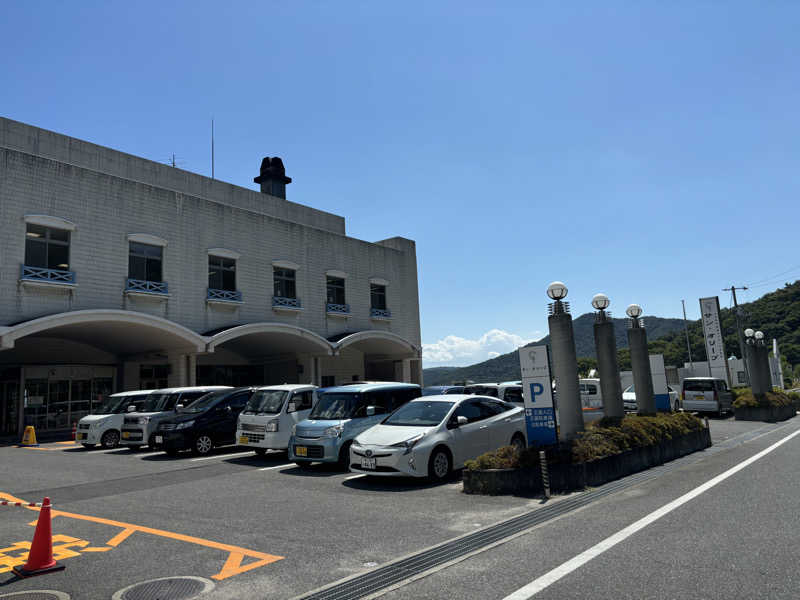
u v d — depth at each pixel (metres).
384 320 32.84
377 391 13.12
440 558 5.57
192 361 23.12
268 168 32.41
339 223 34.84
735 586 4.57
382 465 9.73
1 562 5.96
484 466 8.97
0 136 21.83
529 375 9.70
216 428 15.09
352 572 5.29
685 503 7.72
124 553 6.13
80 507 8.81
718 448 14.14
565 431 10.62
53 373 23.25
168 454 15.16
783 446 13.79
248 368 30.16
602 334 13.27
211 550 6.15
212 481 10.91
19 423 22.08
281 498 9.02
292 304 27.69
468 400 11.34
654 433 11.91
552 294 10.91
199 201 24.39
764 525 6.43
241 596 4.74
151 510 8.39
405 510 7.87
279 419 13.60
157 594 4.84
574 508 7.67
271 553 5.97
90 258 20.56
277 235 27.52
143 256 22.25
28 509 8.70
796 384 62.34
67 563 5.82
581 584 4.69
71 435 22.30
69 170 20.34
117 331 21.25
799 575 4.79
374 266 32.91
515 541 6.06
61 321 18.14
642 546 5.73
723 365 33.19
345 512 7.85
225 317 24.78
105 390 24.91
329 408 12.73
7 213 18.66
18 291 18.67
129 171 25.59
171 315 22.80
